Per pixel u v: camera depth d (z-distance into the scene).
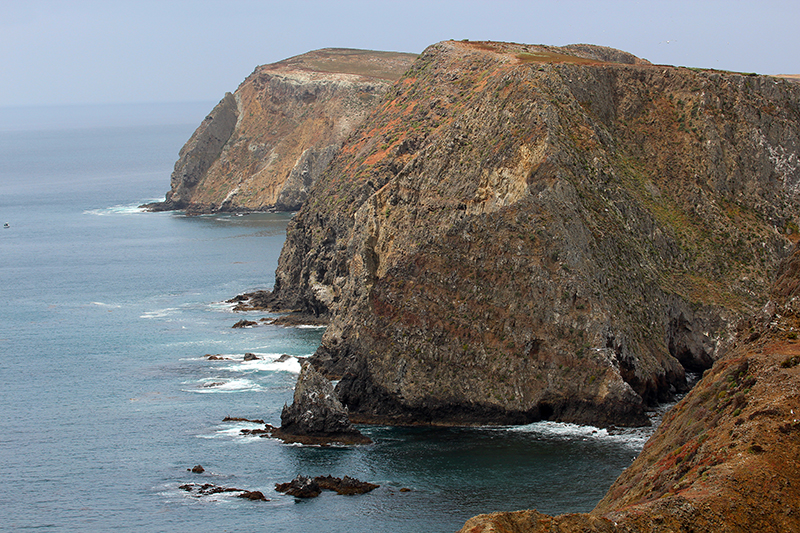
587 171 96.81
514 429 80.56
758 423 46.78
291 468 72.56
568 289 84.38
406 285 91.31
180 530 62.03
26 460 76.62
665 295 92.56
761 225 103.56
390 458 74.12
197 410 88.31
